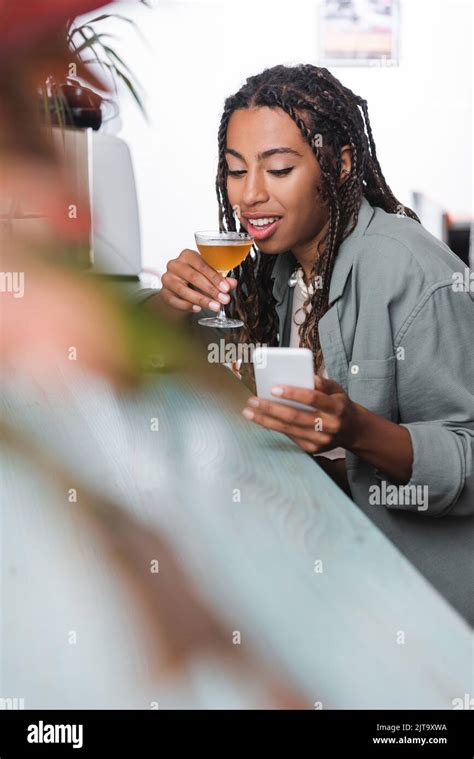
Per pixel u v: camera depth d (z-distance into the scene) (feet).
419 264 3.78
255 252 4.55
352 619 1.75
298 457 2.71
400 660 1.60
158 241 13.55
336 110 3.90
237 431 2.91
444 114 14.58
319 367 4.12
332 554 2.07
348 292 3.94
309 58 14.71
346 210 3.99
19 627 1.54
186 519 2.21
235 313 4.60
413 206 13.89
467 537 3.60
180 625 0.92
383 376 3.78
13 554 1.67
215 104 14.46
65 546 1.71
